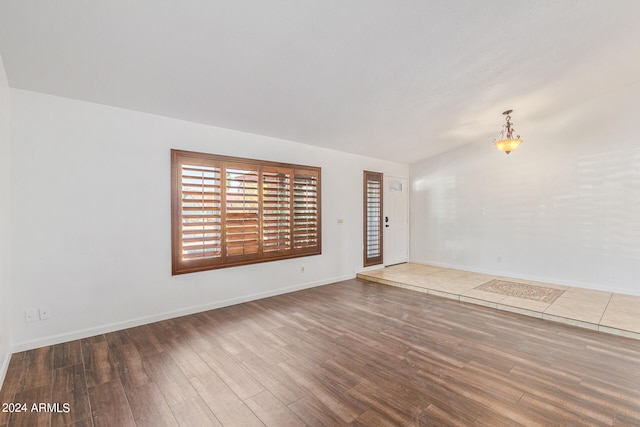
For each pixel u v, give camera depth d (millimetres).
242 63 2645
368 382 2227
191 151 3670
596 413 1863
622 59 3393
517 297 4117
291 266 4695
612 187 4285
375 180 6090
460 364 2479
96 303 3074
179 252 3566
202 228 3740
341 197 5430
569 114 4633
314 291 4730
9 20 1945
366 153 5707
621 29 2824
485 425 1765
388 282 5141
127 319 3250
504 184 5371
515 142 4430
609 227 4320
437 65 3033
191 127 3691
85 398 2055
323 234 5137
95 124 3066
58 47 2238
